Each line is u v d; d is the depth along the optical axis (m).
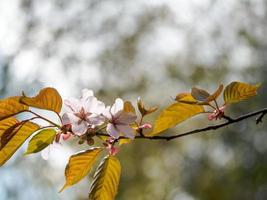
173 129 11.47
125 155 11.43
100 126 2.98
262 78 10.89
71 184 2.93
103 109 2.83
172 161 11.42
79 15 13.10
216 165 10.98
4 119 2.72
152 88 12.41
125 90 12.44
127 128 2.82
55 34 12.99
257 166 10.57
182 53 12.59
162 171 11.45
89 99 2.83
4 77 12.52
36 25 12.94
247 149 10.64
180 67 12.43
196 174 11.07
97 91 12.51
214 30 12.55
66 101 2.82
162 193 11.34
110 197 2.96
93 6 13.05
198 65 12.33
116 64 12.71
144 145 11.45
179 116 3.00
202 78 12.24
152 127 3.11
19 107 2.73
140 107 2.95
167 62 12.53
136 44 12.84
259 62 11.34
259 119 3.04
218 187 10.78
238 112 10.46
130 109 2.95
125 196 11.34
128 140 2.96
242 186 10.61
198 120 11.33
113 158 2.94
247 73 11.31
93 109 2.82
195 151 11.31
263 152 10.58
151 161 11.51
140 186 11.38
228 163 10.84
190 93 2.88
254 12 12.23
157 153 11.46
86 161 2.91
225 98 2.95
